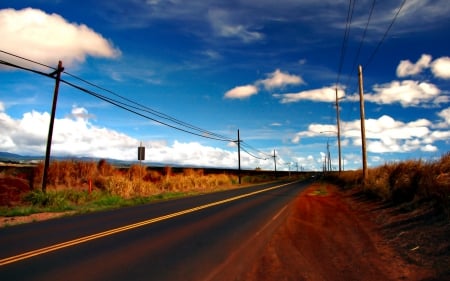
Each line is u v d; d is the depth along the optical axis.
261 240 10.05
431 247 7.87
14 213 15.45
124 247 8.97
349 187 32.47
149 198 23.86
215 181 46.88
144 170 34.69
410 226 10.23
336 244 9.36
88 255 8.11
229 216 14.98
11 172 24.94
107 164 31.12
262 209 17.66
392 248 8.55
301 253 8.54
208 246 9.22
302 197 25.23
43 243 9.34
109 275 6.65
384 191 16.95
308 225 12.58
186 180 39.16
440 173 11.93
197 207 18.58
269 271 7.13
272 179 93.06
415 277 6.39
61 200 18.78
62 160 27.16
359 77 25.06
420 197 12.69
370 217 13.65
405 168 17.16
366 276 6.66
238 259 7.98
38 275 6.59
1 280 6.29
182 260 7.81
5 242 9.46
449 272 6.27
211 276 6.73
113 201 20.89
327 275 6.81
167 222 13.20
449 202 9.98
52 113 20.55
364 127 24.92
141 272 6.87
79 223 12.88
